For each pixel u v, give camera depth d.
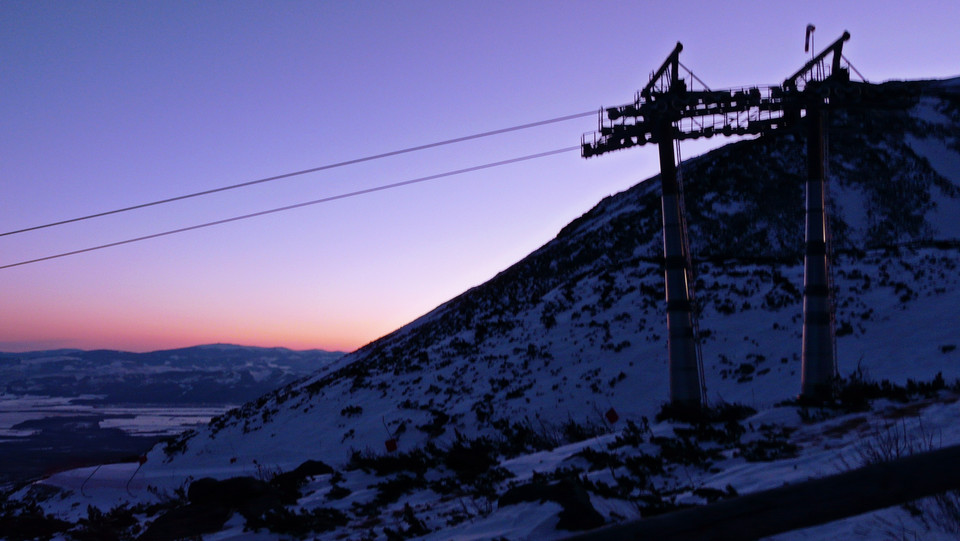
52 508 24.81
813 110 22.42
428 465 18.17
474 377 37.91
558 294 51.75
